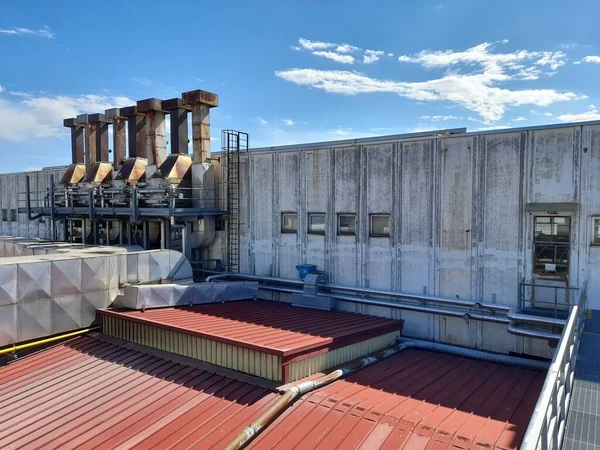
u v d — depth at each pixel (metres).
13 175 33.19
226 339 11.32
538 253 13.12
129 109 22.80
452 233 14.48
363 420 8.79
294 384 10.24
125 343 13.92
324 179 17.34
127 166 22.77
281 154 18.59
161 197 19.83
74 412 10.08
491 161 13.76
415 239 15.20
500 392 10.38
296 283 17.64
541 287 13.07
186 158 21.12
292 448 8.15
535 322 12.16
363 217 16.36
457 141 14.34
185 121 21.47
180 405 10.04
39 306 13.68
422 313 15.13
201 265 21.28
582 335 9.75
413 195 15.22
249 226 19.72
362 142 16.78
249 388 10.41
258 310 15.87
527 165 13.17
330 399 9.71
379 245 16.02
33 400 10.75
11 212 33.41
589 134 12.30
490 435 8.00
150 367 12.09
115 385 11.26
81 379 11.74
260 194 19.33
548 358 12.87
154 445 8.62
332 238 17.17
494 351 13.78
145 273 16.66
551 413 5.07
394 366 12.35
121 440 8.88
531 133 13.10
